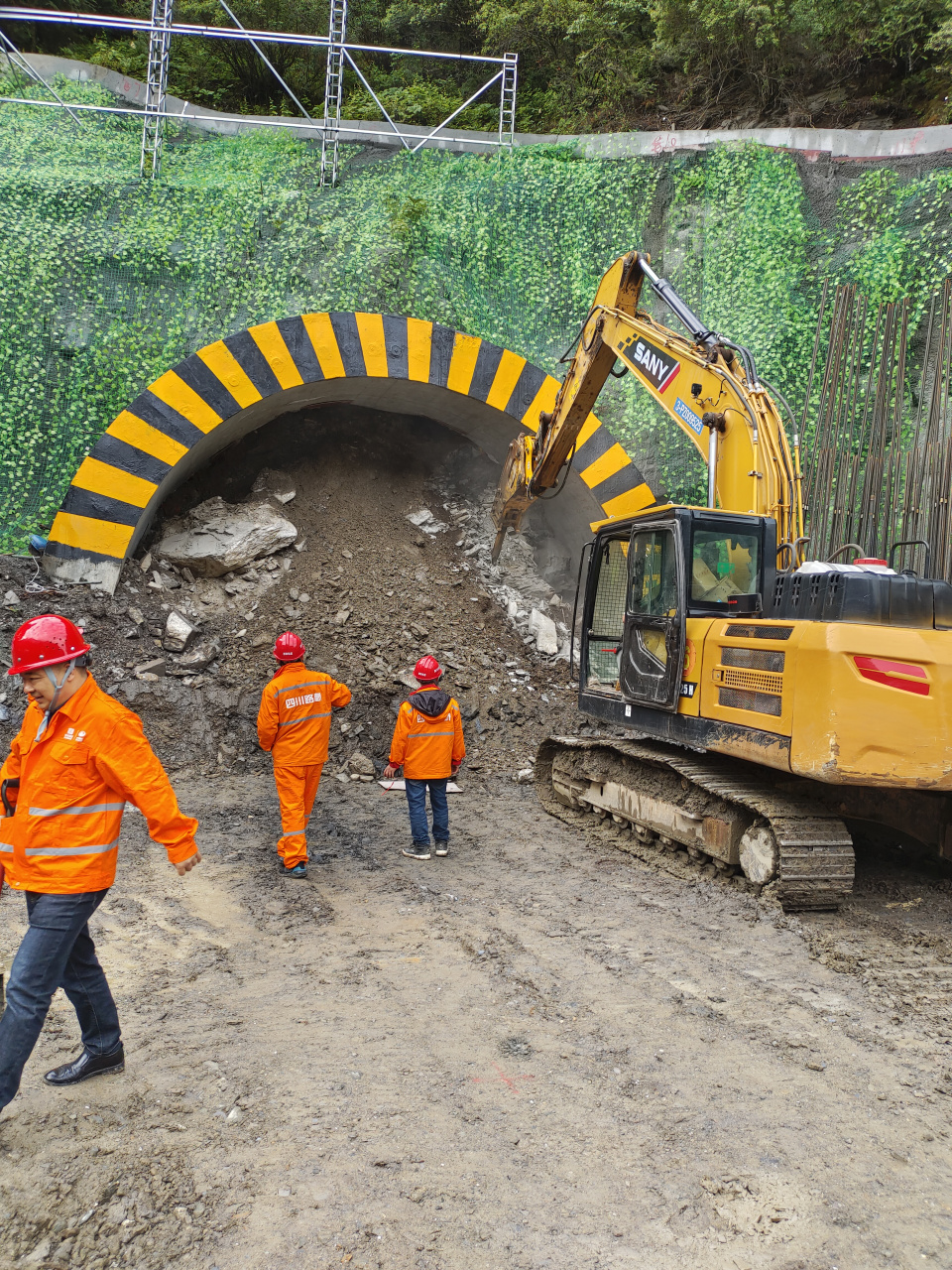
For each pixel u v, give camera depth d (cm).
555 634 1061
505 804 788
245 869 572
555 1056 332
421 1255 222
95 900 278
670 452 1057
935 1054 342
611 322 781
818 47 1166
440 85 1360
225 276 992
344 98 1350
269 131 1109
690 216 1106
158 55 1089
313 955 432
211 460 1078
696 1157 268
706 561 602
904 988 401
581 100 1302
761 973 419
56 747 268
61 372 935
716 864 570
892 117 1182
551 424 859
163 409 917
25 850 269
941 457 781
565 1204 244
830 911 507
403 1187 250
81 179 1001
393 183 1091
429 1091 303
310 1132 276
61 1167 254
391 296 1011
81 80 1120
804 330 1038
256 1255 221
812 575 514
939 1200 252
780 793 546
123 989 385
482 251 1076
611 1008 376
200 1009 366
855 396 921
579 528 1123
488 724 926
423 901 522
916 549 812
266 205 1030
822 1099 305
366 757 855
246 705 866
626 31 1271
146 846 611
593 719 951
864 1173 263
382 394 1077
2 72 1091
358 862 601
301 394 1015
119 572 897
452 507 1177
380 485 1158
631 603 665
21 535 894
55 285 953
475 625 1036
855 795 605
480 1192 249
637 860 624
